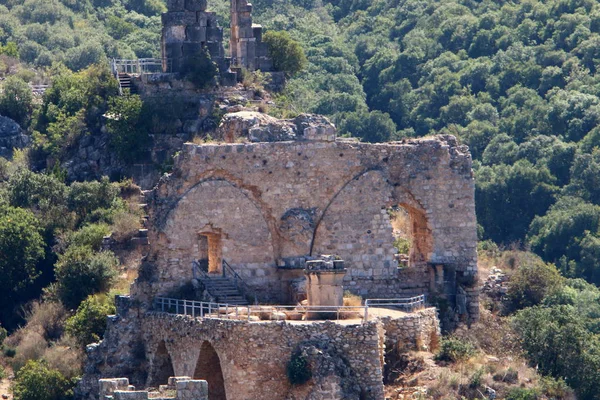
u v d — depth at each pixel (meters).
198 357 190.25
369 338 184.00
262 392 184.88
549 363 199.75
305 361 182.62
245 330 185.62
